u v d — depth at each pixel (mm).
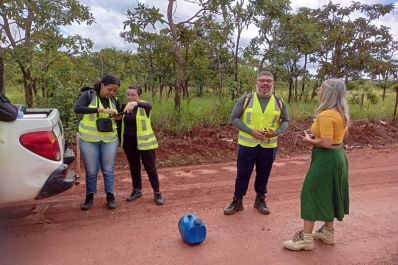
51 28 8883
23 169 4273
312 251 4566
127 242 4629
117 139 5789
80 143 5551
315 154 4508
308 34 13484
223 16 10438
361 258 4434
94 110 5406
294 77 16000
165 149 8836
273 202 6188
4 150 4184
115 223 5172
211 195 6406
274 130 5465
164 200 6090
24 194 4312
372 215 5742
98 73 10977
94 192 5629
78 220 5234
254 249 4566
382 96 18781
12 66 9328
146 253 4375
